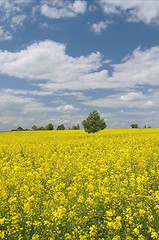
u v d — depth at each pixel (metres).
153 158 20.12
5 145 28.44
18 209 9.28
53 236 7.75
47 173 15.46
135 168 16.70
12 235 7.88
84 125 54.34
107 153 21.53
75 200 9.98
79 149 24.67
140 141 31.03
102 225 8.51
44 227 8.28
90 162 17.98
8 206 9.55
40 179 14.12
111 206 9.92
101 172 14.37
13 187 11.99
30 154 23.11
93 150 23.67
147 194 11.92
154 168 17.28
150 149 22.55
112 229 8.29
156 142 30.06
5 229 8.27
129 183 12.58
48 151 23.91
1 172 14.84
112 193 10.59
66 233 7.84
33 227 8.56
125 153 19.47
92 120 54.22
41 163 19.23
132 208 9.72
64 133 57.66
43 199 10.59
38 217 8.77
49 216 8.68
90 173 14.06
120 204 10.04
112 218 9.22
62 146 27.64
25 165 18.06
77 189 11.35
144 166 16.48
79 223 8.47
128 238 7.81
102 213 9.48
